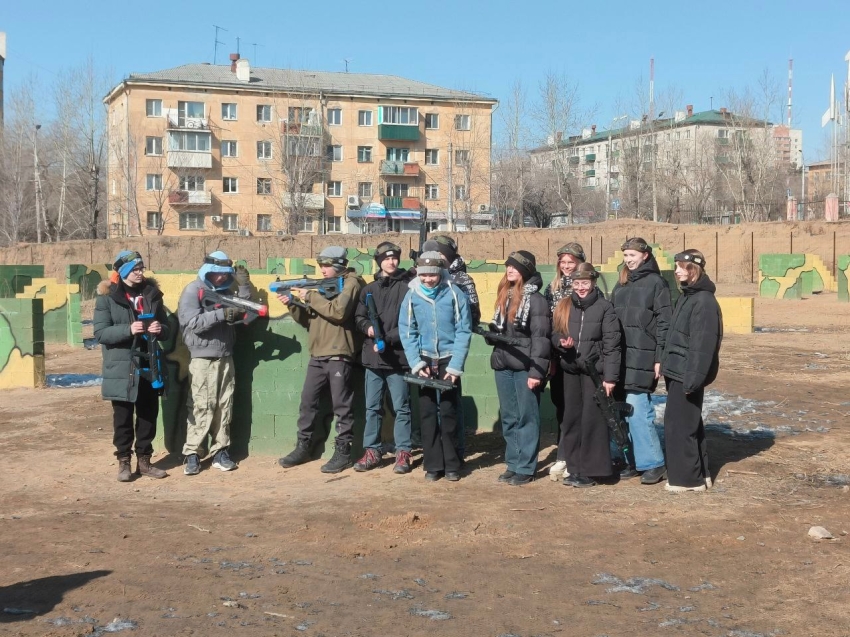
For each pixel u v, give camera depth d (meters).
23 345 13.78
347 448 8.28
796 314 27.20
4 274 29.44
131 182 59.53
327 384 8.41
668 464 7.41
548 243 54.97
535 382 7.44
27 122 62.00
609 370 7.39
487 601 5.01
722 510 6.80
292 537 6.24
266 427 8.87
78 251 53.22
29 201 64.88
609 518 6.62
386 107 67.69
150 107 62.91
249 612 4.87
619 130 82.69
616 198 78.62
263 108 65.06
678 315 7.28
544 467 8.34
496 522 6.54
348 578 5.41
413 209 68.44
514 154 67.19
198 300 8.19
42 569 5.62
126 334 7.89
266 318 8.80
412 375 7.66
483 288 11.90
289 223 61.25
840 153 66.25
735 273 48.81
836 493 7.29
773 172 65.00
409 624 4.70
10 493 7.71
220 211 64.56
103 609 4.94
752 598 5.01
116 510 7.10
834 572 5.39
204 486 7.88
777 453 8.79
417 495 7.34
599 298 7.47
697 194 71.31
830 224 47.00
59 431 10.44
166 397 8.84
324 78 69.56
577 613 4.82
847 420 10.47
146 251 53.34
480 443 9.34
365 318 8.03
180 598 5.09
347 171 67.81
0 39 101.31
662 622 4.69
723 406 11.39
